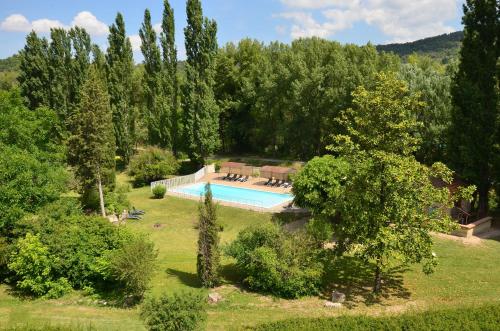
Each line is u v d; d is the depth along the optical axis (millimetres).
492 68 27469
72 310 17453
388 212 16453
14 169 23922
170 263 24047
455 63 44188
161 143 56906
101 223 21562
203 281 19406
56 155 32531
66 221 21734
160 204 39531
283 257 18391
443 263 21000
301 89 49312
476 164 28391
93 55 63188
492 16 27328
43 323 15289
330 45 52406
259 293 18562
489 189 30188
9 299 19141
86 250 20062
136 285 17844
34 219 22188
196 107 52031
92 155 32906
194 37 51250
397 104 16203
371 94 16609
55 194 25844
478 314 12375
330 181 26266
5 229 22266
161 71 58938
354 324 12188
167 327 12602
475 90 27547
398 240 15766
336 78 47969
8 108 33500
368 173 16453
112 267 18250
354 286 18641
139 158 50562
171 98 58000
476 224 25953
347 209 17625
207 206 19422
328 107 48969
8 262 20625
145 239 21547
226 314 15883
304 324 12414
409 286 18297
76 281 20062
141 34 58500
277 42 62938
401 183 15859
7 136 30109
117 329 14477
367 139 16625
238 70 62188
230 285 19766
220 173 52969
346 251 20703
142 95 71188
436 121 38031
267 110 56500
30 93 57062
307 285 18047
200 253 19469
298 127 51875
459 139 28781
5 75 126188
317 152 54188
